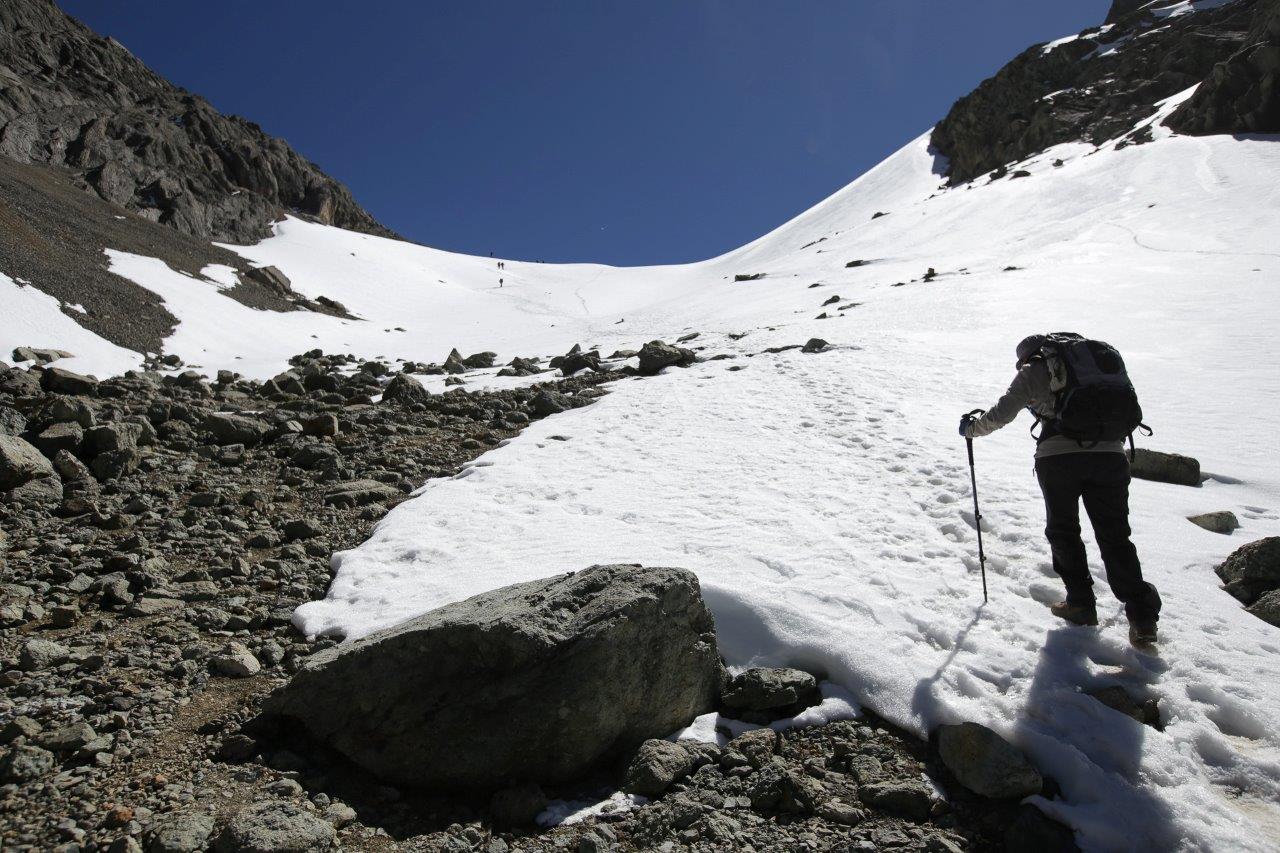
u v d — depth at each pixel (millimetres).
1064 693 4500
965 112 108750
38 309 32625
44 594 6168
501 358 35750
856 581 5973
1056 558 5223
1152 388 12203
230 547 7605
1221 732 4238
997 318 21828
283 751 4363
